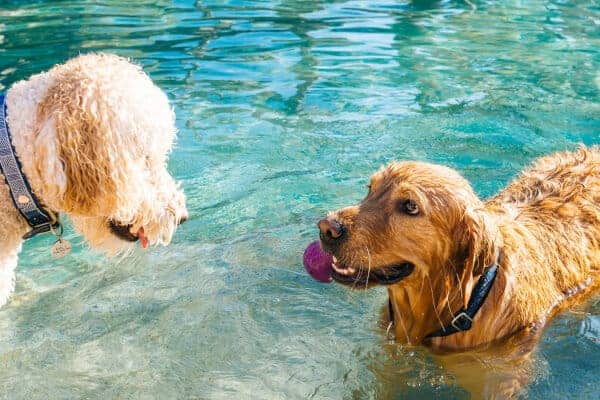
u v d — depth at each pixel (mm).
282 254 2002
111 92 1520
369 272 1666
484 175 2234
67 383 1654
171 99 2633
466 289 1668
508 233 1760
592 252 1891
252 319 1813
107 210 1559
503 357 1731
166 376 1673
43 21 3621
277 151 2359
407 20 3746
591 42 3402
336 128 2475
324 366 1706
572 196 1932
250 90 2717
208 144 2385
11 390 1638
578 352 1732
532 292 1752
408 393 1662
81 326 1789
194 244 2029
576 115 2562
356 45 3277
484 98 2680
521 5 4129
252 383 1660
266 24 3607
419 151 2352
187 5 3982
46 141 1492
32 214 1604
